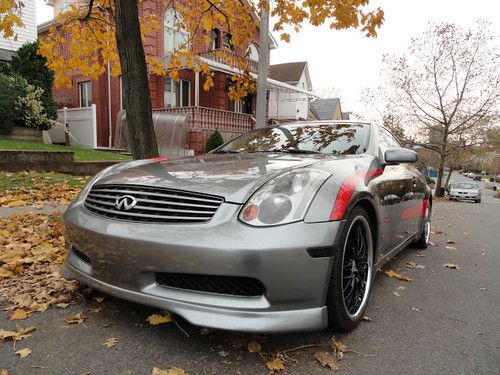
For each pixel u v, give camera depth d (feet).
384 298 9.70
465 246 16.65
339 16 15.72
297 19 17.67
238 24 20.97
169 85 53.88
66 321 7.59
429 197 15.28
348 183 7.54
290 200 6.59
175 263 6.32
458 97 74.18
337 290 6.91
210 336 7.09
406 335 7.63
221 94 56.59
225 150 11.85
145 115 15.20
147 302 6.65
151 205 7.08
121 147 48.75
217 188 6.93
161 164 9.02
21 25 13.56
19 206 18.02
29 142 36.58
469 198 88.17
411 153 9.67
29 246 11.98
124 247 6.76
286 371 6.20
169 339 7.00
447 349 7.12
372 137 11.00
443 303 9.46
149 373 6.01
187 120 47.60
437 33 69.31
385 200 9.30
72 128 48.70
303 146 10.96
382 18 15.61
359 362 6.56
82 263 7.97
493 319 8.57
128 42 14.74
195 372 6.06
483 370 6.45
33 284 9.48
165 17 51.34
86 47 19.92
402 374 6.27
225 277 6.39
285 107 82.74
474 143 83.20
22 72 38.37
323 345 7.04
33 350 6.57
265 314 6.23
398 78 73.31
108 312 8.01
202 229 6.38
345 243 7.05
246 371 6.13
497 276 11.99
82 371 6.01
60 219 15.34
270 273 6.13
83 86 56.08
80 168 29.14
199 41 21.85
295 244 6.24
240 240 6.13
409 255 14.53
